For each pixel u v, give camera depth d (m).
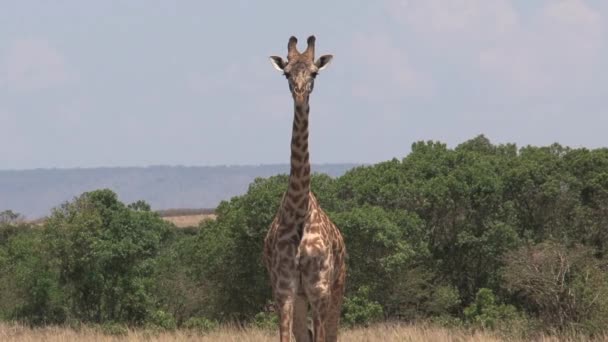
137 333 36.81
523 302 48.22
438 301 50.12
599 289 33.91
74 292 50.47
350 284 49.00
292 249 19.92
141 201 54.72
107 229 50.38
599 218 53.84
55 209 51.50
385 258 47.75
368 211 49.38
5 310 51.38
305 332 20.94
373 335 31.84
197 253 52.81
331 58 20.30
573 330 31.08
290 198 20.00
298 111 19.59
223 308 52.53
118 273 50.09
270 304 51.41
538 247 37.28
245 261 51.12
